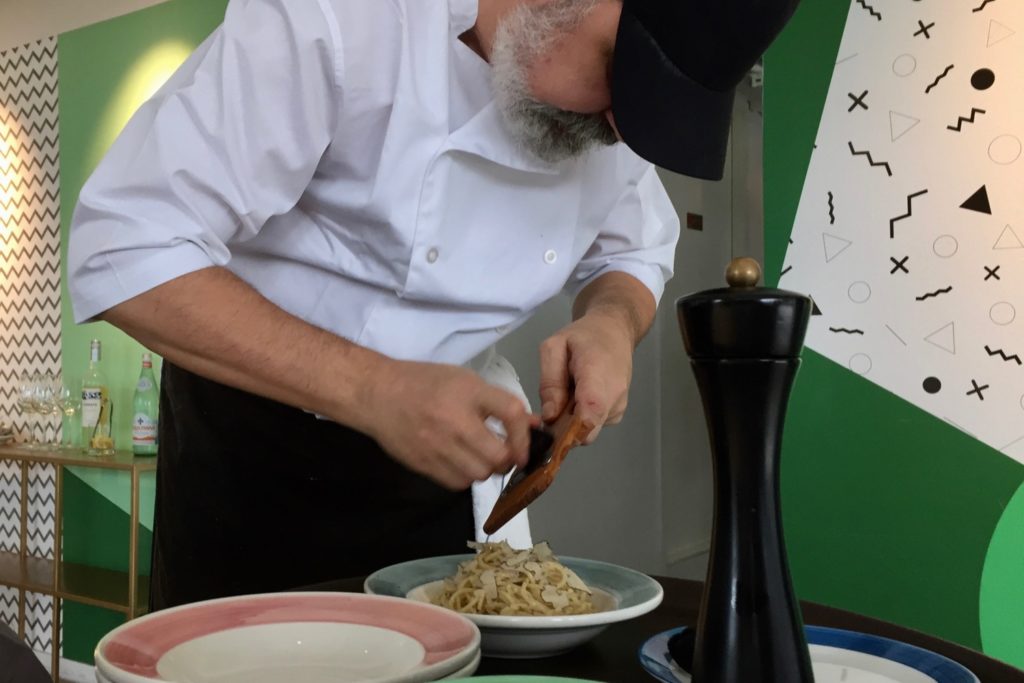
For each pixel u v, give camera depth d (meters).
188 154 0.83
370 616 0.59
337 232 1.01
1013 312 1.71
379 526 1.07
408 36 0.89
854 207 1.88
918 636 0.70
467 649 0.50
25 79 3.00
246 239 0.94
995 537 1.74
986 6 1.73
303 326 0.84
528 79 0.85
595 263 1.31
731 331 0.34
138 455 2.62
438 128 0.93
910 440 1.83
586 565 0.88
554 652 0.66
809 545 1.94
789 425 1.96
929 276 1.80
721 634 0.36
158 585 1.20
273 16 0.85
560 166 1.03
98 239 0.82
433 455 0.77
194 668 0.50
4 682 0.47
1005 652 1.73
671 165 0.78
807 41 1.93
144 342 0.84
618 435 2.78
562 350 0.91
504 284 1.07
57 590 2.59
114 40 2.77
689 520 3.18
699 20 0.76
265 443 1.06
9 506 3.09
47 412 2.86
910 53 1.81
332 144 0.93
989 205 1.73
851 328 1.89
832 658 0.60
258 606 0.60
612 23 0.80
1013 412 1.71
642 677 0.62
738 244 3.46
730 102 0.84
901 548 1.84
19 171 3.02
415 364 0.80
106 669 0.46
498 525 0.65
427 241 0.97
